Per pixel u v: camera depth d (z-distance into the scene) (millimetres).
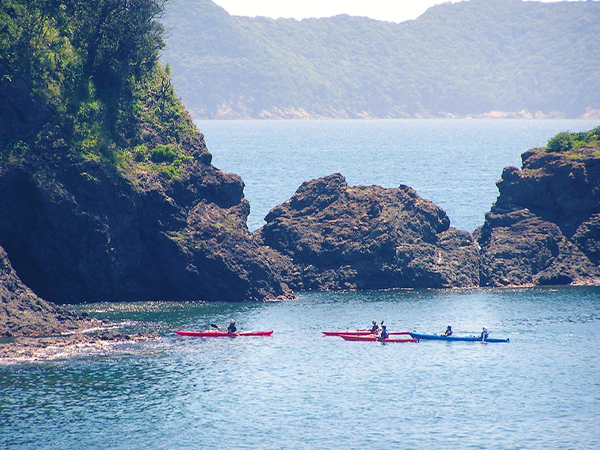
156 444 198750
